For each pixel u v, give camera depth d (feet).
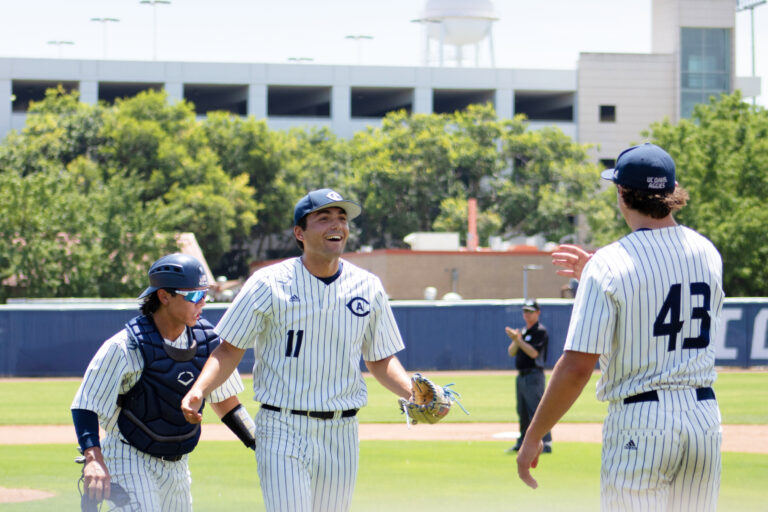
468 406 116.67
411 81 500.33
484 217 412.98
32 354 170.60
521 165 479.00
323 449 28.32
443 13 585.22
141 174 388.98
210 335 29.68
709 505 22.89
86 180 369.30
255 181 434.30
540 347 70.38
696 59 513.45
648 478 22.40
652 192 23.15
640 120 513.45
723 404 115.24
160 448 28.66
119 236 261.44
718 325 23.50
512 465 67.51
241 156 429.38
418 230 429.79
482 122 457.68
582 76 510.58
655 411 22.39
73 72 471.62
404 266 293.84
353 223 438.81
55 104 424.87
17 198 243.81
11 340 170.19
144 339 28.25
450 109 559.79
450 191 439.22
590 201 420.36
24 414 111.04
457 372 177.78
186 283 28.22
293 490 27.50
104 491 27.22
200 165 400.26
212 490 57.16
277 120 492.95
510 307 181.78
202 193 382.22
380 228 443.32
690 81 513.45
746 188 273.33
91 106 411.13
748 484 59.31
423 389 28.37
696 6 512.63
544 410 23.18
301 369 28.35
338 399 28.63
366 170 431.02
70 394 137.69
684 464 22.71
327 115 568.00
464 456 72.90
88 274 247.29
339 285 28.81
